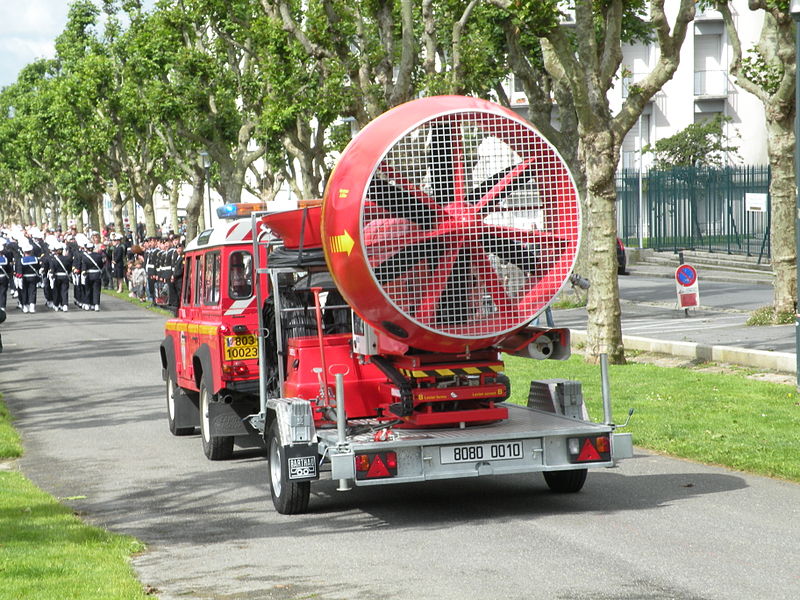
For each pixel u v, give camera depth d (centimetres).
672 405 1512
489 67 3052
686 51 6450
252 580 782
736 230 4694
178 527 988
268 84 3797
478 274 959
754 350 1848
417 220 942
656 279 4194
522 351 1005
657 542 845
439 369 985
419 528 943
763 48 2316
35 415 1795
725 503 977
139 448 1459
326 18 2644
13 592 726
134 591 737
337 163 965
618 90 6431
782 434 1283
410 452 937
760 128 6500
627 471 1161
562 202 973
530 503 1032
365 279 945
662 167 5944
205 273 1386
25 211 12531
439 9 3162
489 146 957
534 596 709
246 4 3697
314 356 1078
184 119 4384
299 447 993
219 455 1344
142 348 2777
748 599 684
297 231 1077
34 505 1057
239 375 1285
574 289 3180
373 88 2627
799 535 852
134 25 4869
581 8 1898
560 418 1039
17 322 3747
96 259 4191
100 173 6750
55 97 6297
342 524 974
